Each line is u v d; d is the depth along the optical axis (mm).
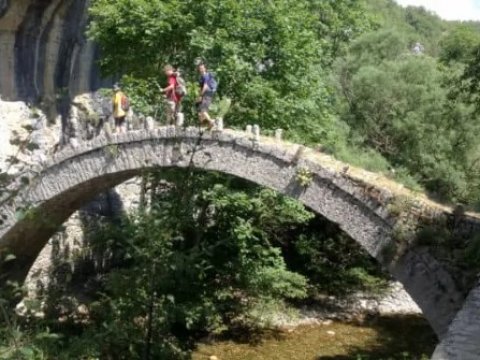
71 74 23906
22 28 21391
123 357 13797
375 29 36438
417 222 11719
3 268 18734
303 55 19500
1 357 6848
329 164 13273
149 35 18188
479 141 25328
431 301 11273
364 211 12328
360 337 21078
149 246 12008
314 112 20328
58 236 21688
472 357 5816
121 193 25844
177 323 19375
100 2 19484
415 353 19359
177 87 15906
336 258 26469
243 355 18375
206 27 18250
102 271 23766
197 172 16312
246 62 18203
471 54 14039
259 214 19766
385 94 27438
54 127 22844
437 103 26109
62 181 16797
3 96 21234
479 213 12438
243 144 14117
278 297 21953
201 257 17031
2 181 7215
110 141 15992
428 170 24500
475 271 10859
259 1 18859
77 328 16812
